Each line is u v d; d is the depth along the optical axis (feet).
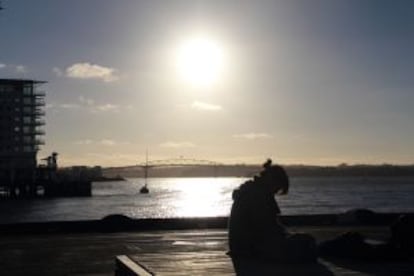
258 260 24.25
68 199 510.17
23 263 29.63
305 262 23.50
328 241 25.53
